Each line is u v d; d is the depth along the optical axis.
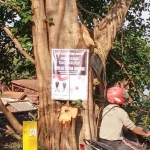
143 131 4.69
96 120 5.60
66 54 5.14
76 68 5.11
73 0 5.41
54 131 5.20
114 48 6.64
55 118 5.20
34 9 5.37
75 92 5.11
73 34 5.30
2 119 9.27
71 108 5.10
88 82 5.25
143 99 6.88
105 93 5.70
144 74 6.95
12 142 7.83
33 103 8.44
